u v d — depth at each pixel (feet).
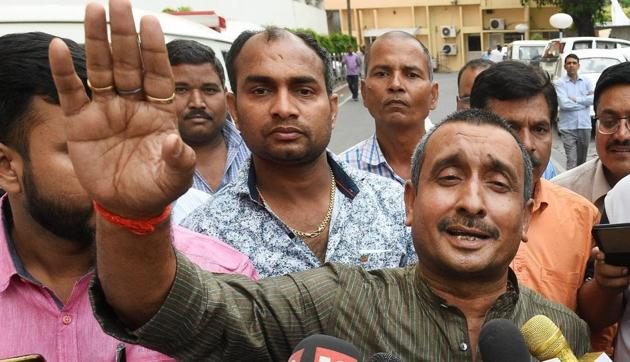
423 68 12.23
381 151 12.57
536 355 5.07
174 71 12.12
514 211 5.54
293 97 7.98
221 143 12.85
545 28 148.25
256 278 7.14
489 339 4.80
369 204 8.60
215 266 6.71
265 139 7.97
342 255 8.28
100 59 4.05
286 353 5.67
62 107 4.10
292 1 80.28
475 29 149.28
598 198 10.80
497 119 5.83
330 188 8.63
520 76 9.02
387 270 6.23
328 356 4.47
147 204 4.09
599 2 102.37
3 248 5.65
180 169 3.96
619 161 10.05
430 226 5.58
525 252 8.50
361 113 62.28
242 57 8.18
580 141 33.40
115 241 4.32
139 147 4.14
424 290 5.79
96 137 4.10
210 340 5.11
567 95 32.83
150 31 4.08
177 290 4.71
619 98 9.84
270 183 8.34
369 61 12.62
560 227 8.58
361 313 5.79
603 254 6.94
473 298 5.74
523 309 5.96
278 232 8.15
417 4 148.36
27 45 5.16
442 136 5.73
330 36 96.73
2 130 5.18
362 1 148.87
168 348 4.92
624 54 50.55
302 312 5.72
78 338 5.63
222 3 53.31
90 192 4.13
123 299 4.57
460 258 5.44
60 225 5.32
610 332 8.40
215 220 8.23
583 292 7.98
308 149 8.00
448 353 5.63
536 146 9.02
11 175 5.33
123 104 4.10
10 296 5.59
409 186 6.28
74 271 5.77
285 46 7.98
